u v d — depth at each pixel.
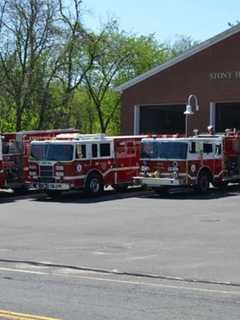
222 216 21.42
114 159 30.17
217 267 12.45
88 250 14.73
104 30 57.78
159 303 9.11
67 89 51.38
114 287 10.36
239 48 38.81
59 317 8.17
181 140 28.66
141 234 17.42
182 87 40.62
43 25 47.94
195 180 28.97
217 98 39.50
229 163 30.92
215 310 8.68
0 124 51.25
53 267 12.48
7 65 48.06
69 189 28.39
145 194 29.95
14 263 12.97
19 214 22.81
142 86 41.94
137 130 42.16
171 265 12.69
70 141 28.52
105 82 61.94
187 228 18.56
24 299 9.28
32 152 29.25
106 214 22.44
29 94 48.41
